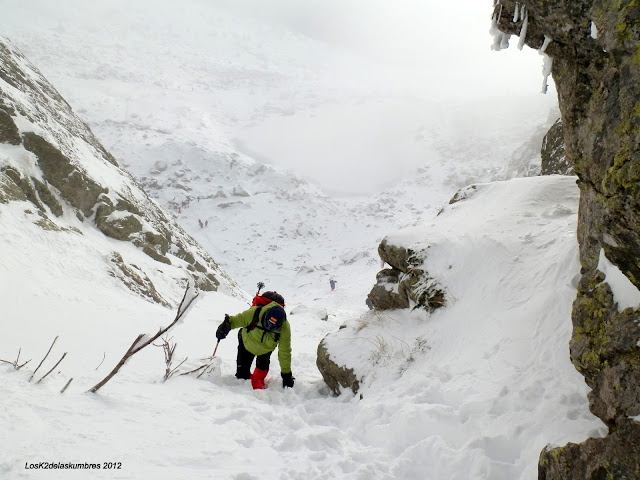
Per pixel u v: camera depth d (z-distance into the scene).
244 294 19.70
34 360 4.42
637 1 2.50
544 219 5.53
